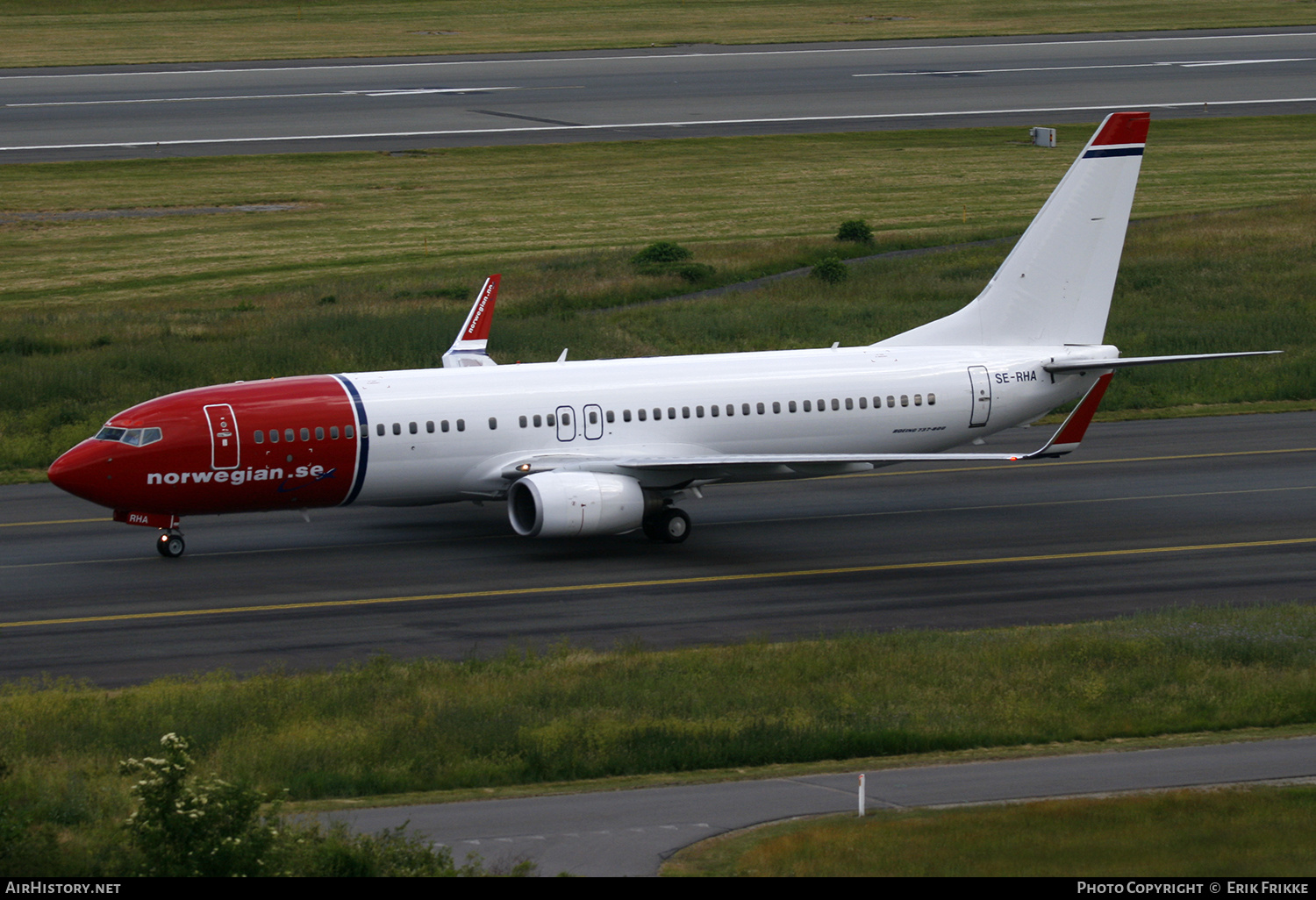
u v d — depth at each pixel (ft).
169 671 287.07
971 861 171.63
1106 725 242.99
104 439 365.20
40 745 228.02
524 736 232.53
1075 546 389.60
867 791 206.80
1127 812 190.49
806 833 183.52
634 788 212.02
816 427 413.18
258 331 653.71
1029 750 231.71
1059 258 437.58
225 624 320.09
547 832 188.65
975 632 304.09
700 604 337.11
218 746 229.45
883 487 470.39
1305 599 336.90
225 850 165.89
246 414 370.73
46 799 198.29
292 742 228.63
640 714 249.14
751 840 184.14
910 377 422.41
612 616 326.85
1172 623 305.32
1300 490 453.99
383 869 168.04
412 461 382.01
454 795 209.36
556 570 368.27
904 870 168.25
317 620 322.96
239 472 369.50
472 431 384.88
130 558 380.17
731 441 407.23
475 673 275.80
